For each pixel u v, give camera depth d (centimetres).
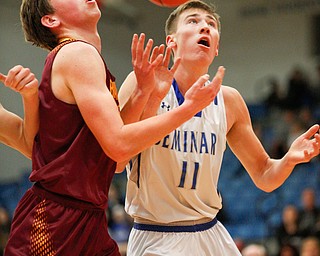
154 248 502
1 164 2145
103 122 375
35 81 392
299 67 2452
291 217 1368
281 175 529
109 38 2472
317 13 2453
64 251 387
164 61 453
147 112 452
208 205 523
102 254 413
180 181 505
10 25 2131
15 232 397
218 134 522
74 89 386
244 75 2544
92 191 396
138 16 2597
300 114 2203
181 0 504
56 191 392
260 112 2355
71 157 391
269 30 2520
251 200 1898
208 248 514
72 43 398
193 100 377
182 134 506
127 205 525
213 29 521
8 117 441
